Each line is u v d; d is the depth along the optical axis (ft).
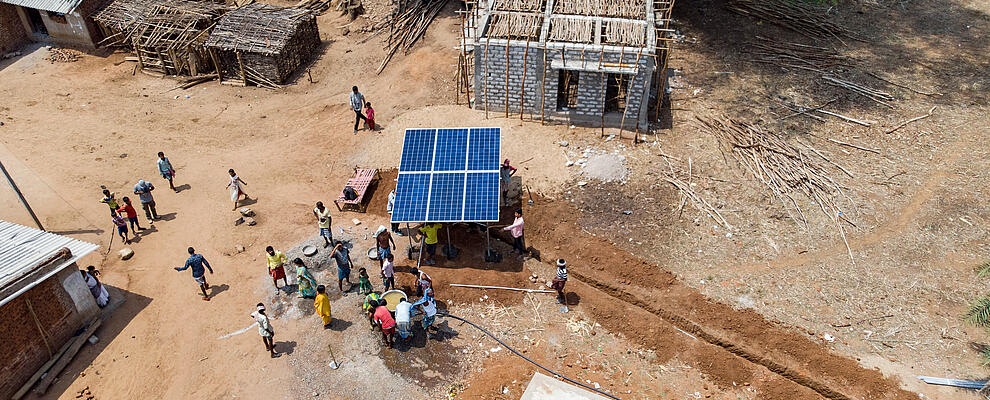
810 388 51.57
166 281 62.90
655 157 76.18
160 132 85.10
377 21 109.81
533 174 74.54
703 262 62.49
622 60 74.84
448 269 63.41
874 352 53.06
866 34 101.50
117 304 60.23
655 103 86.02
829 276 60.18
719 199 69.67
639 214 68.33
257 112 89.45
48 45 105.19
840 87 88.28
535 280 62.13
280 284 62.28
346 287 61.62
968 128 79.41
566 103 84.84
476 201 60.75
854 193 69.67
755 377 52.60
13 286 49.29
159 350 55.93
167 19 97.35
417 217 59.82
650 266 61.98
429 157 65.62
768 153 75.25
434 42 103.60
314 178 76.69
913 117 81.71
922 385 50.31
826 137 78.59
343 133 84.17
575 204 70.18
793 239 64.44
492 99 84.33
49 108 89.76
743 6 108.17
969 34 101.50
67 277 54.49
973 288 58.03
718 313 56.90
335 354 55.26
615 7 83.41
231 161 79.82
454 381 52.90
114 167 78.59
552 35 78.38
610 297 60.29
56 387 52.80
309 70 98.43
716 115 83.30
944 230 64.54
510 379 52.65
